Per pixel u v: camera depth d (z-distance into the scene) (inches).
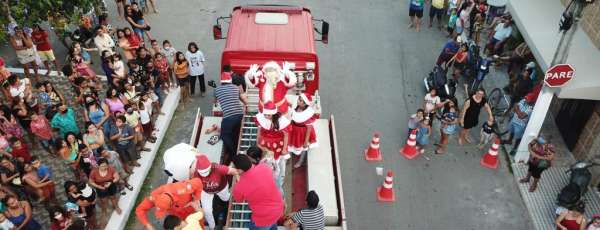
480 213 434.0
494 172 474.6
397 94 573.9
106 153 389.1
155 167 459.8
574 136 487.2
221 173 311.1
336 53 643.5
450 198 446.3
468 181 463.8
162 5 737.6
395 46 665.6
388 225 417.7
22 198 381.7
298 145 388.5
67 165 441.1
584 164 422.3
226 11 727.1
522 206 442.6
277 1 759.7
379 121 531.5
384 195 438.9
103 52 501.0
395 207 434.3
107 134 422.9
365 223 418.0
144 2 711.1
